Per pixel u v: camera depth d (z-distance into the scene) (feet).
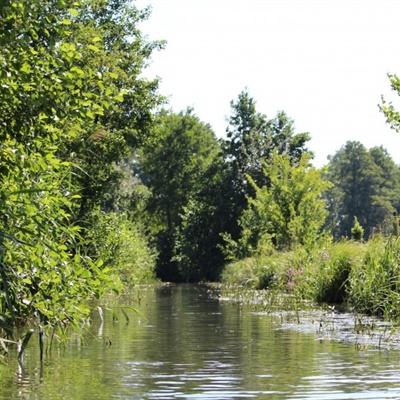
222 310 78.28
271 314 71.51
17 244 36.09
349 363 40.27
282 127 254.88
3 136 36.09
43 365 39.52
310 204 159.33
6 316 35.73
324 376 36.24
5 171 36.63
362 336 52.34
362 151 500.33
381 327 57.06
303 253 104.06
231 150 249.55
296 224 153.79
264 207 164.86
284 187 158.71
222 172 249.55
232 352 44.93
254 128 251.60
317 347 46.88
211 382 34.94
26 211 35.60
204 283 196.75
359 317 64.59
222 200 240.32
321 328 57.62
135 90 134.21
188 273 236.63
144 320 66.08
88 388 33.45
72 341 49.47
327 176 520.83
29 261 36.60
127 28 142.00
